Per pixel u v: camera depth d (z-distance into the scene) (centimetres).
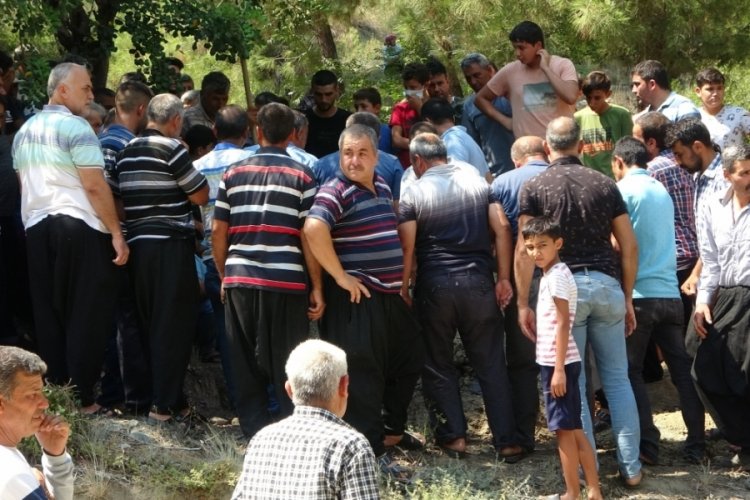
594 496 670
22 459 432
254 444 456
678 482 721
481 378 741
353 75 1437
